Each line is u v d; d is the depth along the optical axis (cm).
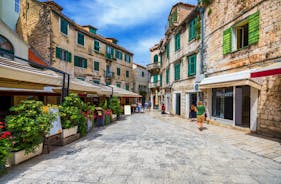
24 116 413
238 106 995
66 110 601
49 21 1537
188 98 1486
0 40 953
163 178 337
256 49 780
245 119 1102
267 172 370
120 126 1050
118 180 328
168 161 432
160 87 2623
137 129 932
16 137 399
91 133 807
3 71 346
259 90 764
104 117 1102
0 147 330
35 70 537
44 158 448
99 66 2408
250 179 336
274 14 699
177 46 1736
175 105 1817
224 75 965
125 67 3152
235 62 914
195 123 1189
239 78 786
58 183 315
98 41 2394
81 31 2042
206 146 575
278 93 679
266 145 580
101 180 328
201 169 384
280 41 674
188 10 1800
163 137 716
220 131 859
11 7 1313
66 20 1758
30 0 1605
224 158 457
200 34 1277
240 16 879
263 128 745
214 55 1105
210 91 1148
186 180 330
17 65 478
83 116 724
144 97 3966
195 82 1288
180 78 1650
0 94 679
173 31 1836
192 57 1406
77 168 384
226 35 979
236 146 573
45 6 1548
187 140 662
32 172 361
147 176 346
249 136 727
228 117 999
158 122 1262
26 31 1609
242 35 948
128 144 595
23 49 1126
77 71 1977
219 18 1055
